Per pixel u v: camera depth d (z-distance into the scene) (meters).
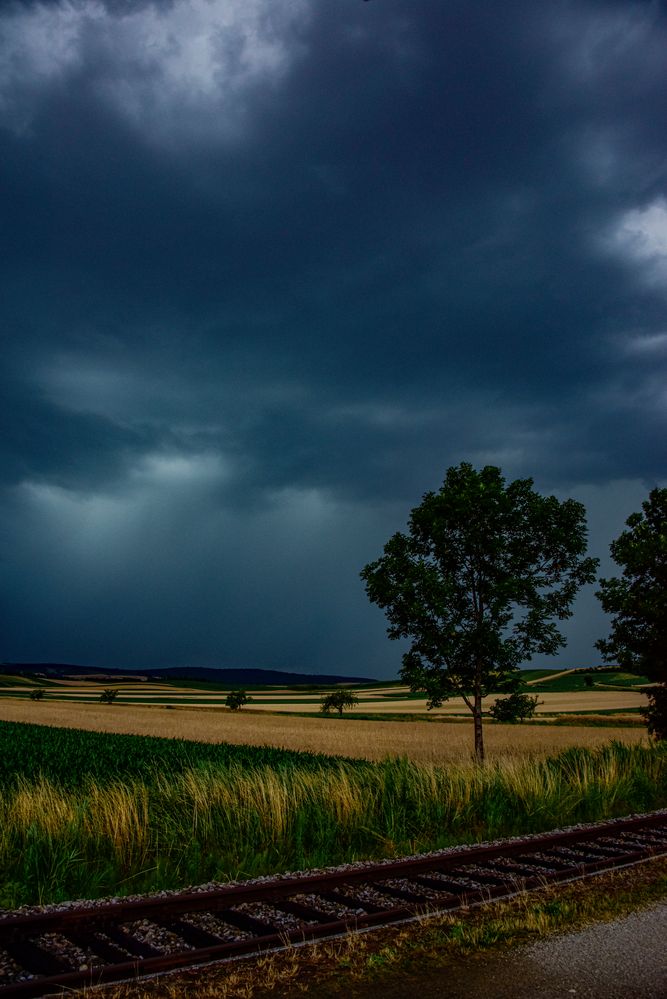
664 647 22.25
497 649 21.23
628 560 23.38
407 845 10.95
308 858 10.07
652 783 16.53
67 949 6.21
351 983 5.70
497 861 9.45
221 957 6.06
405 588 21.55
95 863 9.47
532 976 5.80
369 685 178.38
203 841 10.64
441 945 6.46
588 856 9.80
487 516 22.03
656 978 5.73
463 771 14.65
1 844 9.38
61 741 35.56
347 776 13.60
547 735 47.19
